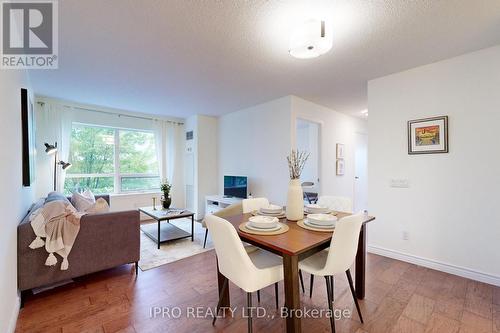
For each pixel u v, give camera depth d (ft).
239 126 15.70
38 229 6.22
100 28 6.30
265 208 7.02
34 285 6.40
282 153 12.64
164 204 13.04
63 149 13.33
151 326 5.50
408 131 8.88
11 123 5.67
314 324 5.53
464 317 5.72
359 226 5.07
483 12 5.56
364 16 5.73
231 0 5.21
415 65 8.54
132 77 9.78
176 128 18.43
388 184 9.41
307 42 5.55
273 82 10.33
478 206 7.52
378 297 6.61
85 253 7.27
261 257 5.85
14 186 5.94
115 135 15.85
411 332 5.22
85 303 6.40
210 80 10.10
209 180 17.40
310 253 4.91
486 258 7.39
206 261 9.27
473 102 7.56
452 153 7.97
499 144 7.14
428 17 5.77
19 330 5.32
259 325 5.55
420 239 8.67
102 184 15.38
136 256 8.22
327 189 14.76
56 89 11.32
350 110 15.29
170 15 5.75
